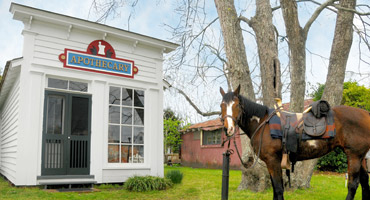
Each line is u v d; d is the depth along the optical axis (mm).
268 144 4719
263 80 7504
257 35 7578
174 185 9094
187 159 22406
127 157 9305
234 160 17297
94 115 8805
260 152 4828
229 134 4430
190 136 22234
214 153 19062
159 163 9844
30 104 7855
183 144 23266
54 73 8273
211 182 9898
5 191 7074
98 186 8539
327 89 7984
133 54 9805
